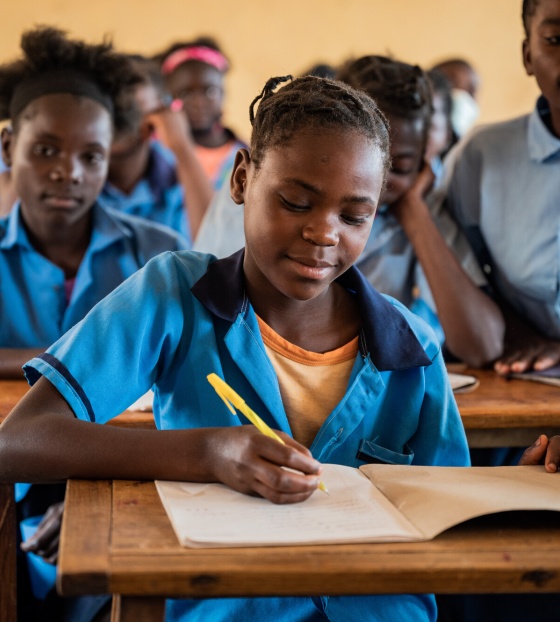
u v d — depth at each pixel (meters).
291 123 1.08
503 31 5.62
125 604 0.84
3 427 1.07
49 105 1.87
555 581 0.87
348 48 5.52
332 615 1.11
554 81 1.86
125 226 2.10
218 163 3.75
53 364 1.13
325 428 1.20
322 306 1.24
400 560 0.87
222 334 1.21
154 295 1.20
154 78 2.97
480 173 2.13
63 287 1.97
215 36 5.36
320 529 0.91
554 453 1.15
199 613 1.12
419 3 5.54
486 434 1.56
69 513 0.94
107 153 1.96
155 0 5.25
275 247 1.10
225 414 1.18
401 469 1.12
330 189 1.07
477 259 2.18
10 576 1.31
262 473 0.96
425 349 1.30
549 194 2.03
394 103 1.96
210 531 0.88
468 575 0.86
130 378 1.16
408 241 2.14
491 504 0.95
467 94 4.27
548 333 2.09
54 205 1.89
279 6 5.41
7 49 5.08
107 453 1.04
